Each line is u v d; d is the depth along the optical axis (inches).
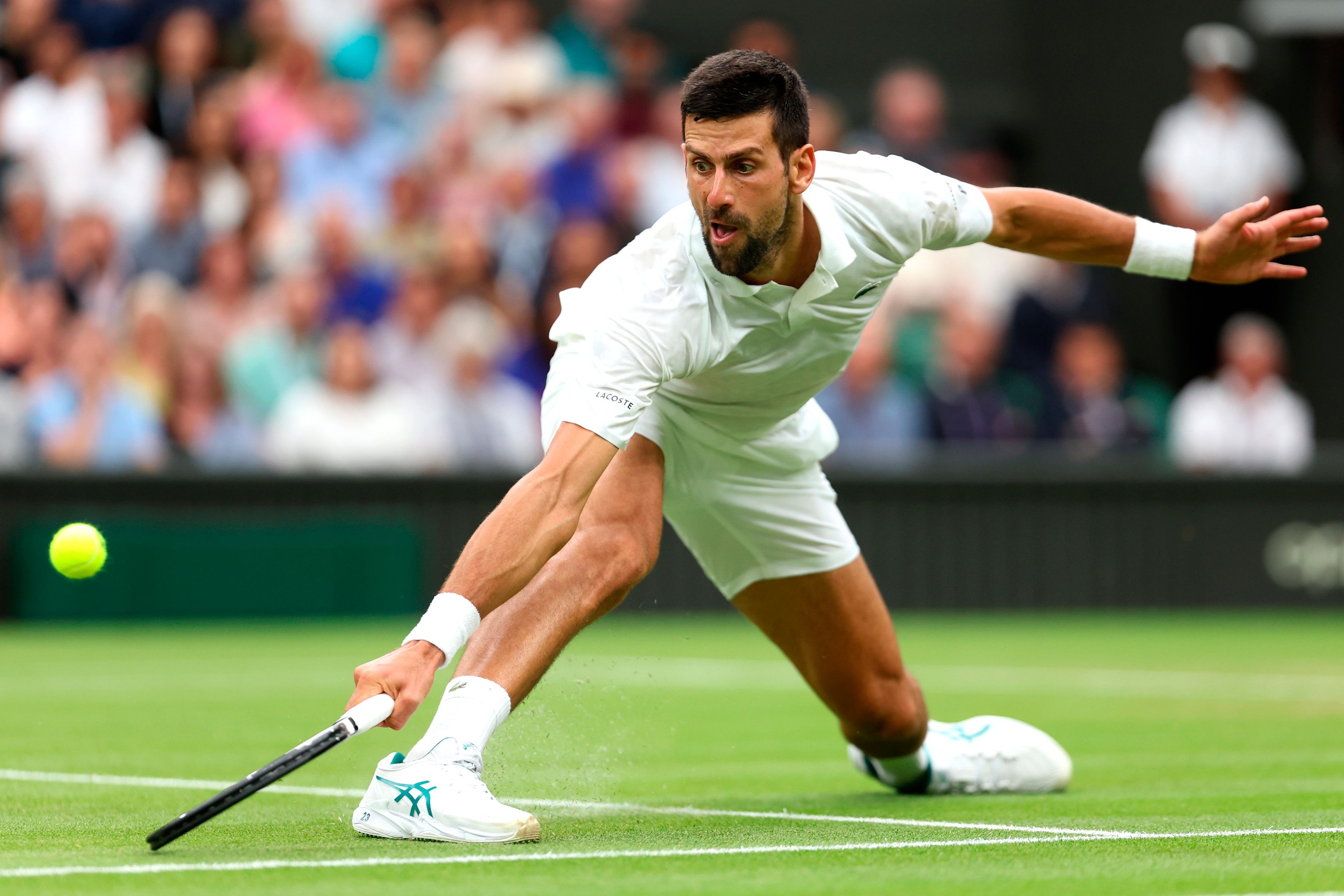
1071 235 617.0
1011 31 2320.4
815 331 580.1
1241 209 617.0
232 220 1929.1
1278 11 2220.7
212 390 1769.2
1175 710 1052.5
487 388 1841.8
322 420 1743.4
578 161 2018.9
